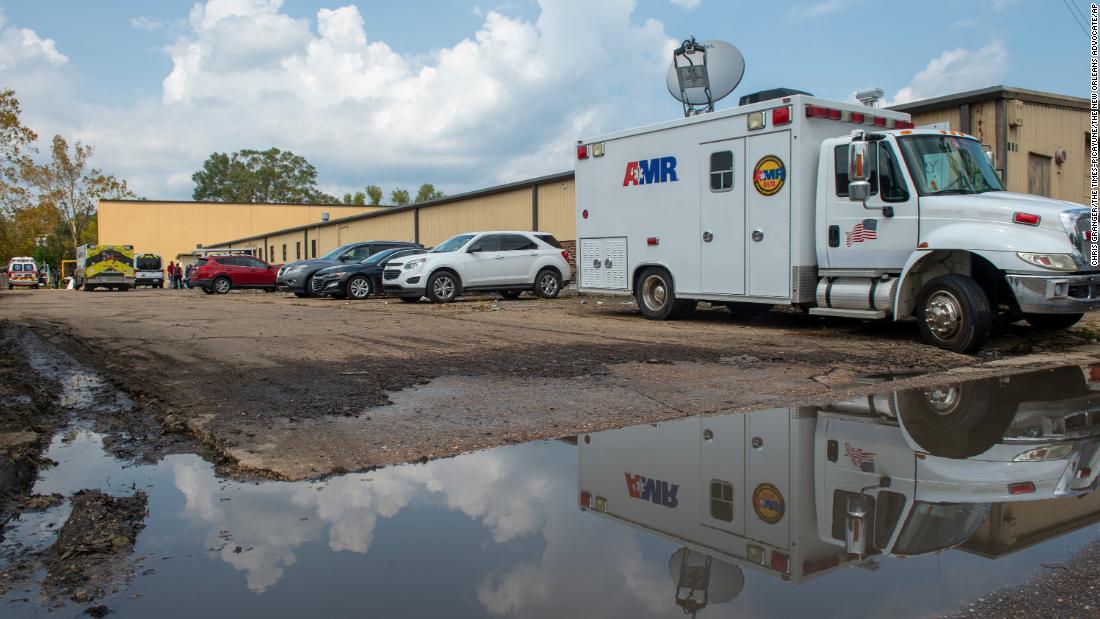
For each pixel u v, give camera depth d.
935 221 8.16
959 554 2.65
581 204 12.75
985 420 4.77
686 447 4.21
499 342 8.89
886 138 8.60
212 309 16.12
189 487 3.57
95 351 8.69
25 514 3.20
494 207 26.73
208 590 2.47
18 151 33.38
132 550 2.81
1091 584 2.37
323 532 2.99
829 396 5.59
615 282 12.25
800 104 9.34
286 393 5.78
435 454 4.11
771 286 9.88
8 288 54.56
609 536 2.92
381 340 9.23
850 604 2.28
